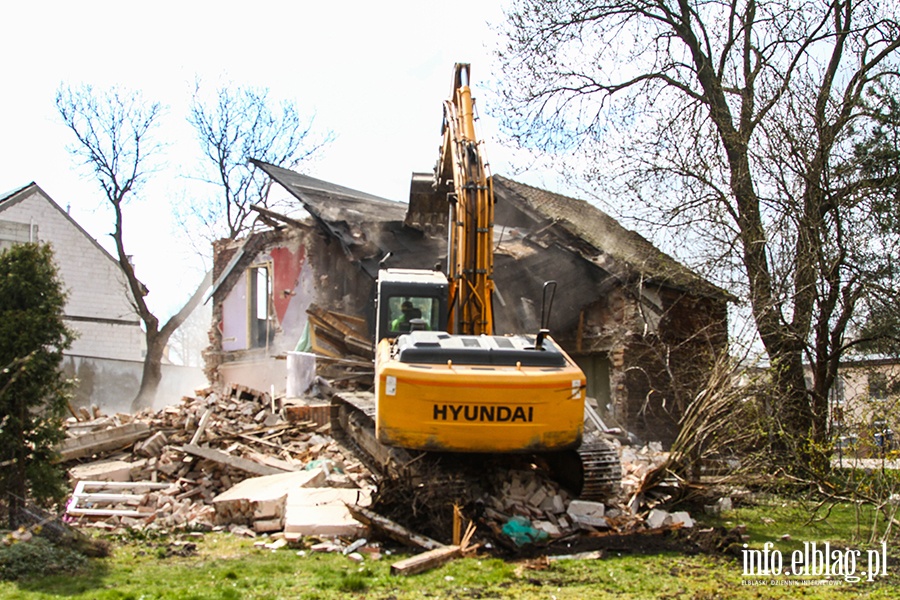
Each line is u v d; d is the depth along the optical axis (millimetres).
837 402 13742
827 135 14156
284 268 21094
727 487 10812
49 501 8203
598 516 9289
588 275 18688
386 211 20094
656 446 16656
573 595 6633
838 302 14328
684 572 7551
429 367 8773
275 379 20672
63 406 8164
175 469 11141
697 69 17328
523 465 10023
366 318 17406
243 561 7609
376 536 8555
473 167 10969
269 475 10875
